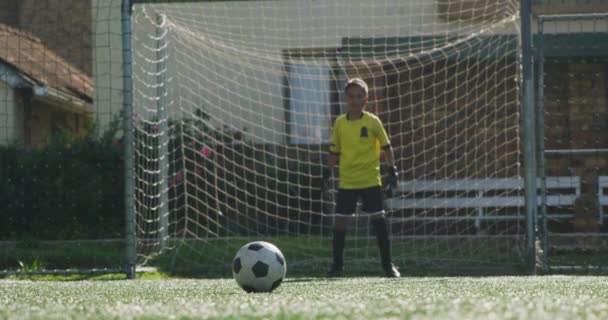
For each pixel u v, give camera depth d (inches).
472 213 1090.7
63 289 525.7
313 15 1129.4
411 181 1072.8
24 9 1375.5
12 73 1184.8
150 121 1000.9
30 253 840.9
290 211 1092.5
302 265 831.1
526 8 768.9
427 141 1153.4
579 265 808.9
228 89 1104.2
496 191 1111.0
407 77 1147.9
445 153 1072.8
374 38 1130.0
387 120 1148.5
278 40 1131.9
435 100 1130.7
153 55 1077.8
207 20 1119.6
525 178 778.2
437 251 903.7
